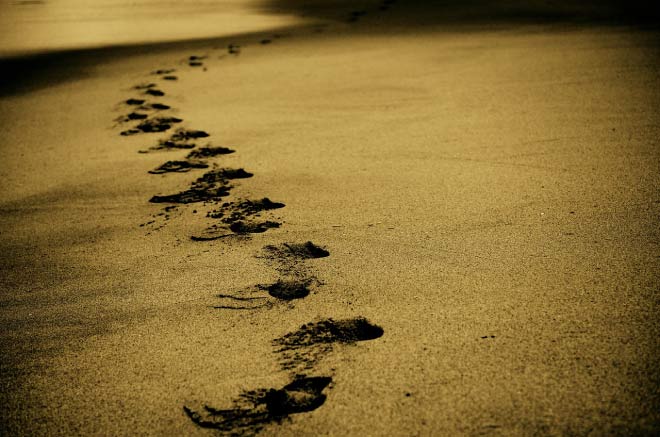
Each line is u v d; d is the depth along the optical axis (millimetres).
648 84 6629
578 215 4633
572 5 15148
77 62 10633
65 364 3967
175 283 4328
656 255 4277
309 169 5395
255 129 6199
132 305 4219
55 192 5309
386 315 4070
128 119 6723
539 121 5949
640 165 5102
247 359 3930
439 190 5004
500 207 4770
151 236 4727
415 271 4301
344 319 4062
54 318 4188
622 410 3670
